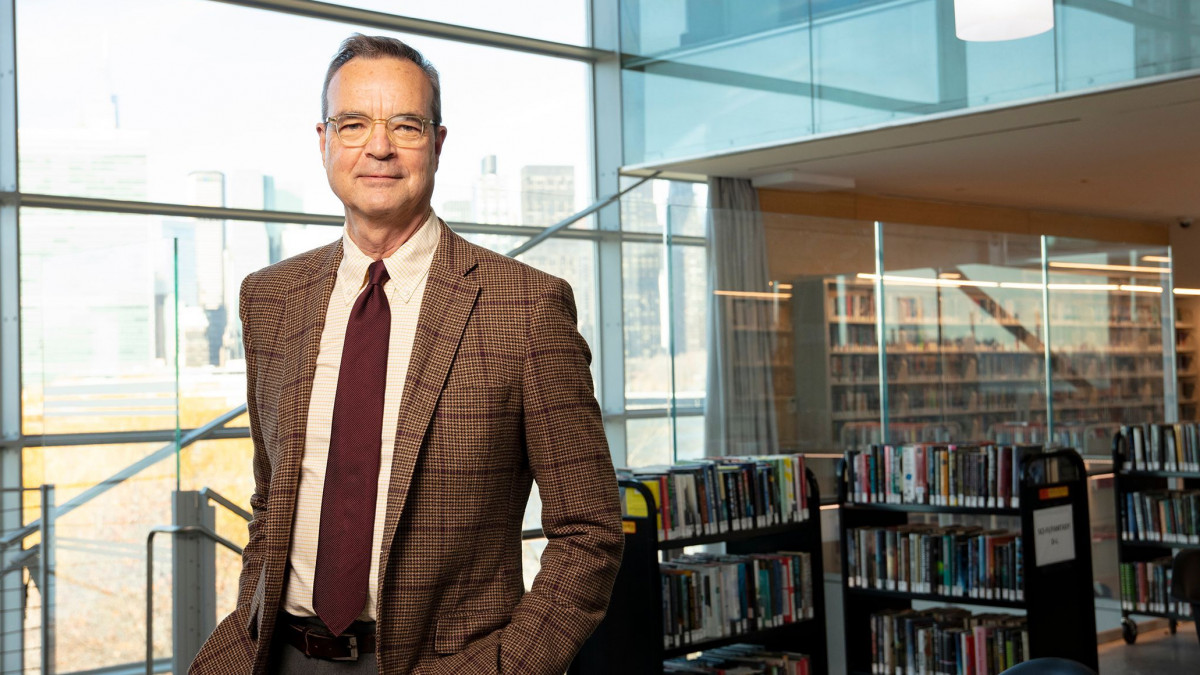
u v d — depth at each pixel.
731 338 6.88
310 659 1.61
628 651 4.61
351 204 1.64
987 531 5.77
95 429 5.14
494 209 7.32
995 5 6.84
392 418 1.60
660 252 8.23
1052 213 11.71
